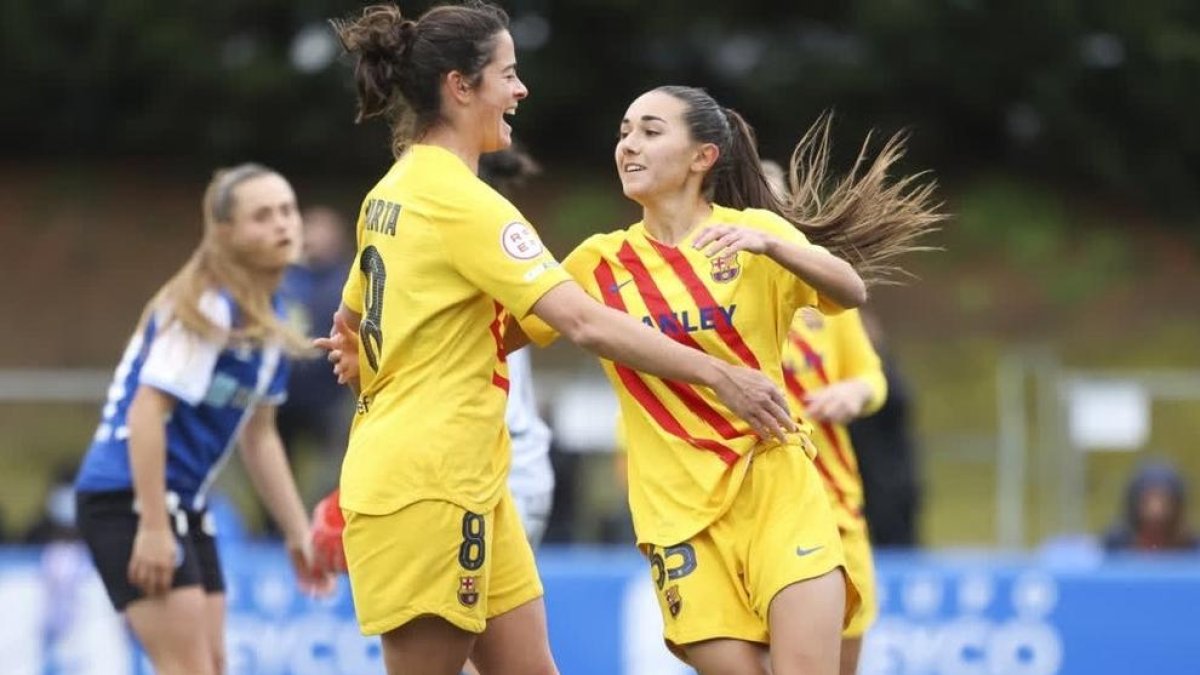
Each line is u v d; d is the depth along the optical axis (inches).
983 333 2763.3
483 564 681.6
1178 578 1148.5
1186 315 2812.5
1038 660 1146.0
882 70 3038.9
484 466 681.0
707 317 709.9
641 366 660.1
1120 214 3095.5
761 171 749.9
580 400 1462.8
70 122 3181.6
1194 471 1640.0
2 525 1449.3
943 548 1651.1
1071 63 3041.3
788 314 717.3
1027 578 1149.7
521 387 835.4
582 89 3132.4
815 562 702.5
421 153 684.1
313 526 849.5
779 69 3053.6
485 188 671.8
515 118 3120.1
